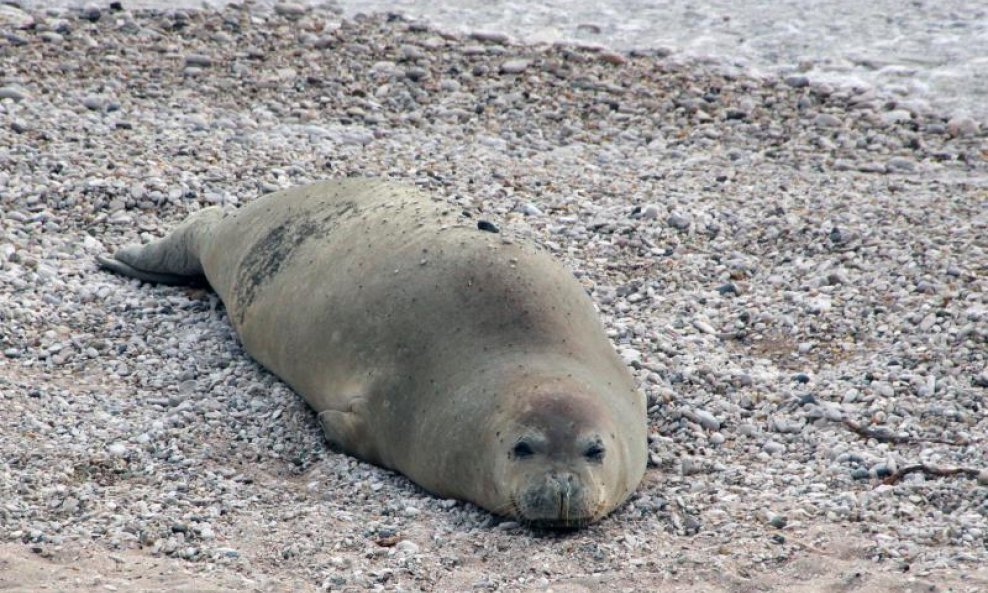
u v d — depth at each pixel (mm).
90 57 52625
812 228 41094
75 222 40062
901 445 28984
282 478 27750
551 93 53094
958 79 54531
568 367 27109
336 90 52125
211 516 25312
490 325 27781
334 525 25234
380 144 47750
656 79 54656
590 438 25297
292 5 59562
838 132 50406
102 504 25469
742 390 31703
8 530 24172
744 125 51031
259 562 23609
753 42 58688
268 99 50875
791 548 24094
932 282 36781
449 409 26844
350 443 28484
